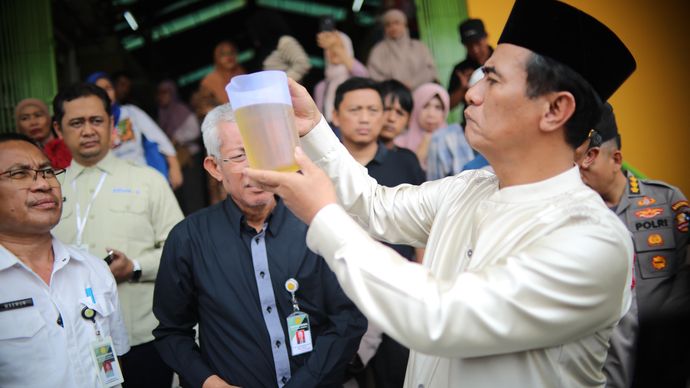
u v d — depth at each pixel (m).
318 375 2.25
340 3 7.47
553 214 1.36
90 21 7.00
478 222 1.50
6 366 2.18
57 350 2.25
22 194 2.27
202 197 6.58
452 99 5.34
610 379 3.08
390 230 1.77
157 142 5.38
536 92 1.37
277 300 2.37
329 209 1.31
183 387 2.43
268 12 5.83
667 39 5.29
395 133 4.45
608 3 5.31
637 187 3.23
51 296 2.31
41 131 4.82
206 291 2.38
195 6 8.36
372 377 3.49
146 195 3.36
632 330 3.07
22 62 5.46
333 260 1.31
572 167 1.45
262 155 1.33
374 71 5.59
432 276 1.32
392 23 5.54
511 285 1.25
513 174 1.47
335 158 1.69
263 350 2.33
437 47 5.55
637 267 3.15
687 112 5.27
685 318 3.10
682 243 3.17
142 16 8.18
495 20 5.51
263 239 2.42
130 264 3.09
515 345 1.28
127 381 3.14
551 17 1.34
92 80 5.07
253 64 6.28
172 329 2.46
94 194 3.29
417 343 1.27
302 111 1.67
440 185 1.74
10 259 2.25
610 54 1.38
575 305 1.26
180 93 8.02
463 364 1.40
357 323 2.38
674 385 3.11
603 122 3.01
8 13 5.46
